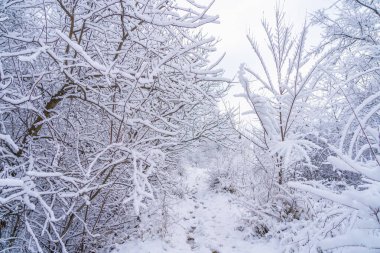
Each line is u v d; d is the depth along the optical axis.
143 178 2.70
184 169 11.41
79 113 4.16
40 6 3.33
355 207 1.66
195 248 5.20
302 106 4.87
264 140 5.10
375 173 1.61
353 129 4.74
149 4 3.46
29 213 3.52
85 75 3.58
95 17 3.60
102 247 5.12
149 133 4.64
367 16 5.06
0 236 3.50
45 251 4.09
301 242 3.27
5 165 2.91
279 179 4.97
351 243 1.52
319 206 4.16
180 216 6.80
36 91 3.55
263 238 4.82
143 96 3.68
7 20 3.37
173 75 3.71
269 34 5.03
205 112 5.73
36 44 3.38
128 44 3.81
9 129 3.81
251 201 5.14
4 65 3.43
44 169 3.54
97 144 4.27
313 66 4.38
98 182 4.02
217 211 7.11
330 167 6.09
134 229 5.52
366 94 4.79
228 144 5.65
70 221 3.96
